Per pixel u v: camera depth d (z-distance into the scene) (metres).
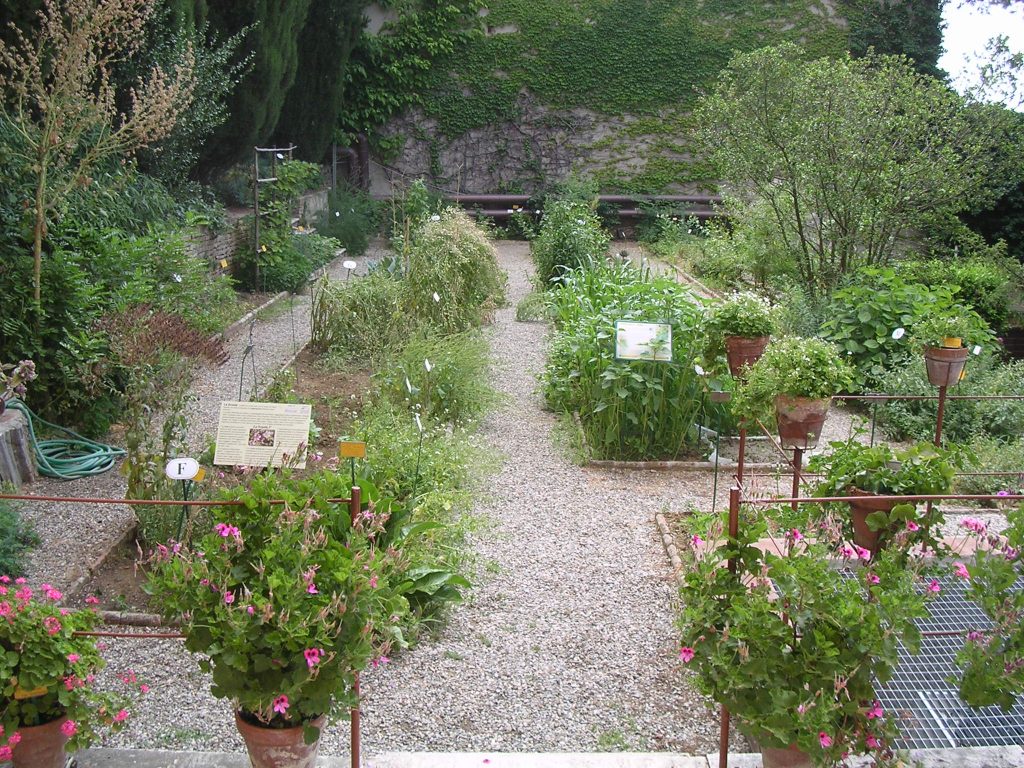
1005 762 2.65
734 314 5.85
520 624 3.75
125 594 3.89
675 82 17.36
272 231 11.00
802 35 17.00
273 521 2.54
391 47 17.11
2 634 2.32
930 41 16.69
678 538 4.55
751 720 2.29
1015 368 7.02
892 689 3.17
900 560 2.86
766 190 9.51
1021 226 12.45
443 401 6.15
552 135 17.61
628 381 5.70
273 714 2.30
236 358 7.72
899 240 10.79
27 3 6.96
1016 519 2.69
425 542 4.05
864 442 6.23
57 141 5.79
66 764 2.53
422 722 3.07
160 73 7.37
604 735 3.04
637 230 17.12
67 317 5.62
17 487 4.91
